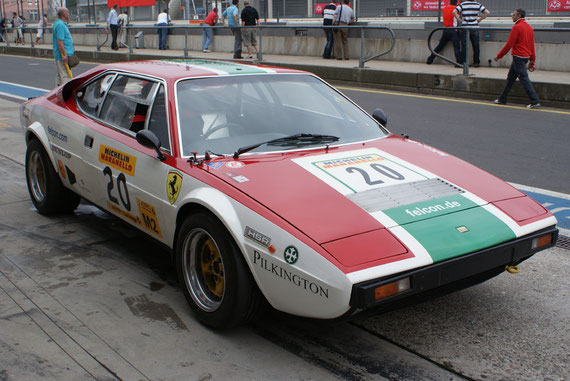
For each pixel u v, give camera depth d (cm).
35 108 545
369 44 1794
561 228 505
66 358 314
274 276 299
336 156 375
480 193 351
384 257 285
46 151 516
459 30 1488
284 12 2623
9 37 3634
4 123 1026
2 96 1405
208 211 334
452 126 967
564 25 1803
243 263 316
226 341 332
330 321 290
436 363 311
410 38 1698
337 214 308
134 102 432
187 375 300
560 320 355
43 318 358
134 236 499
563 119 1012
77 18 4003
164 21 2484
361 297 273
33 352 320
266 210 308
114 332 342
